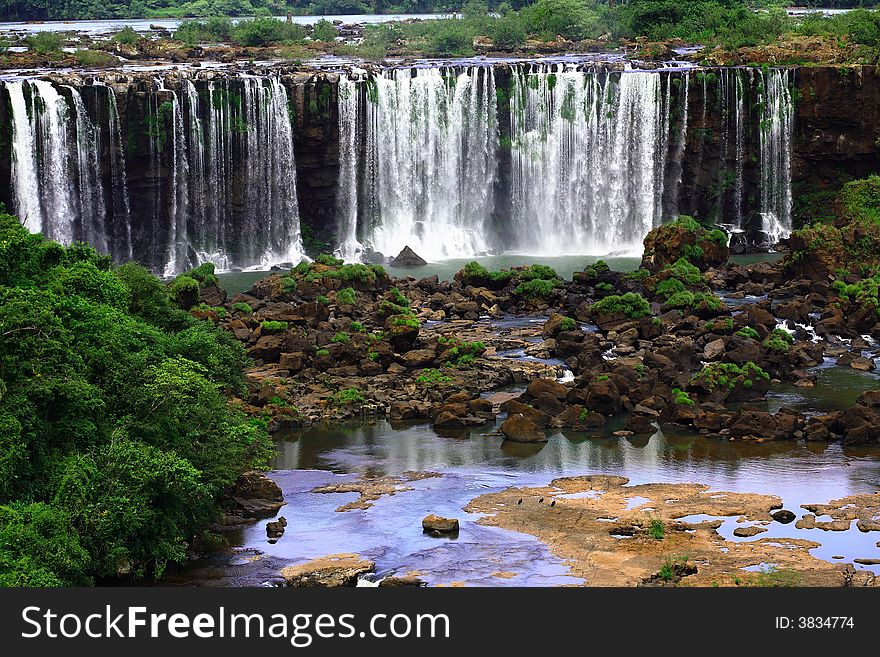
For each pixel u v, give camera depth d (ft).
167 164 320.91
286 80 333.42
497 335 247.09
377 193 346.74
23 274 152.87
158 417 145.18
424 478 171.42
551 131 353.72
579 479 169.68
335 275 273.75
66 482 127.65
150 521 132.05
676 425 195.21
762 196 353.31
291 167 335.67
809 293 269.85
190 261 327.26
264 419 194.39
